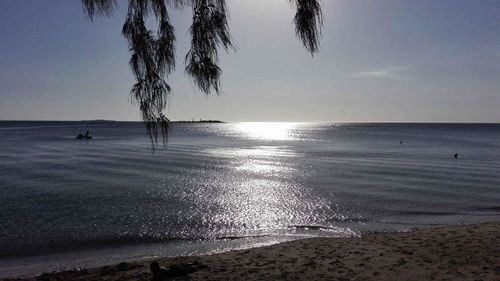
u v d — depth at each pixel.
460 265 10.79
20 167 41.16
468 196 26.56
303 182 32.00
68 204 23.30
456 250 12.23
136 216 20.80
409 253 12.27
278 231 18.45
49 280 11.02
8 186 29.30
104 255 14.86
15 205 22.91
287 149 69.38
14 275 12.72
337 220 20.47
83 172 37.62
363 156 55.69
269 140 101.94
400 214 21.77
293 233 18.12
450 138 112.00
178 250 15.56
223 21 3.51
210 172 37.97
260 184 30.89
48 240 16.67
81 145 76.75
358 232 18.09
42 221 19.55
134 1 3.54
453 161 49.25
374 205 23.83
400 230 18.31
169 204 23.64
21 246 15.87
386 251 12.66
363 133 155.50
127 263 12.06
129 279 10.58
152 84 3.55
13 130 158.00
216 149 68.88
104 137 110.06
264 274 10.47
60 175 35.44
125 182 31.61
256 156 55.03
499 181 33.03
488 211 22.55
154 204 23.59
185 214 21.34
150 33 3.54
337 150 66.94
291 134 145.62
